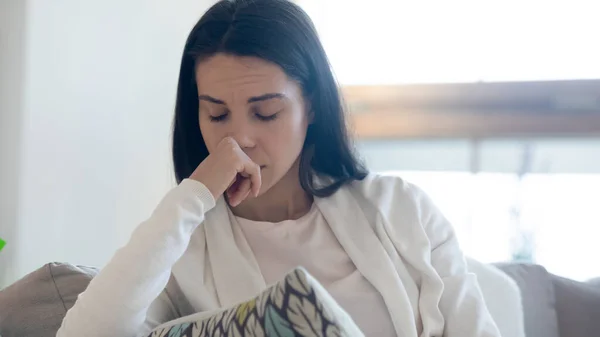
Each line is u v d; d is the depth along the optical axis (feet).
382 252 3.38
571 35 7.59
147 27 6.40
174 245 2.81
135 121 6.26
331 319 1.98
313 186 3.58
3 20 5.06
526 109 7.63
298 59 3.25
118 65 6.00
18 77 4.99
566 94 7.52
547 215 7.53
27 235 5.00
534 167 7.59
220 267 3.35
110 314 2.70
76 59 5.48
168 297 3.38
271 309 2.04
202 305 3.25
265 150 3.20
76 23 5.47
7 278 4.94
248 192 3.17
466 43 7.88
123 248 2.81
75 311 2.78
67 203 5.40
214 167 3.03
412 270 3.48
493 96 7.72
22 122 4.97
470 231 7.72
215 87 3.10
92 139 5.68
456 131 7.79
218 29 3.16
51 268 3.38
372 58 8.13
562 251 7.47
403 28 8.05
